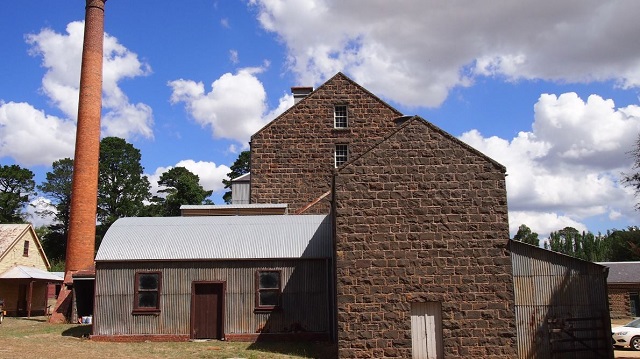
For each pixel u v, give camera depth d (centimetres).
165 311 2169
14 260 4028
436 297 1709
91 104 3384
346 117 3038
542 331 1752
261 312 2162
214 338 2159
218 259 2194
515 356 1683
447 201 1767
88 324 2847
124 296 2183
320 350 1906
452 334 1692
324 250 2222
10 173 7638
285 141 3006
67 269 3183
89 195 3306
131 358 1731
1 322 3097
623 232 6412
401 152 1794
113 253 2209
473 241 1745
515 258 1791
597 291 1786
